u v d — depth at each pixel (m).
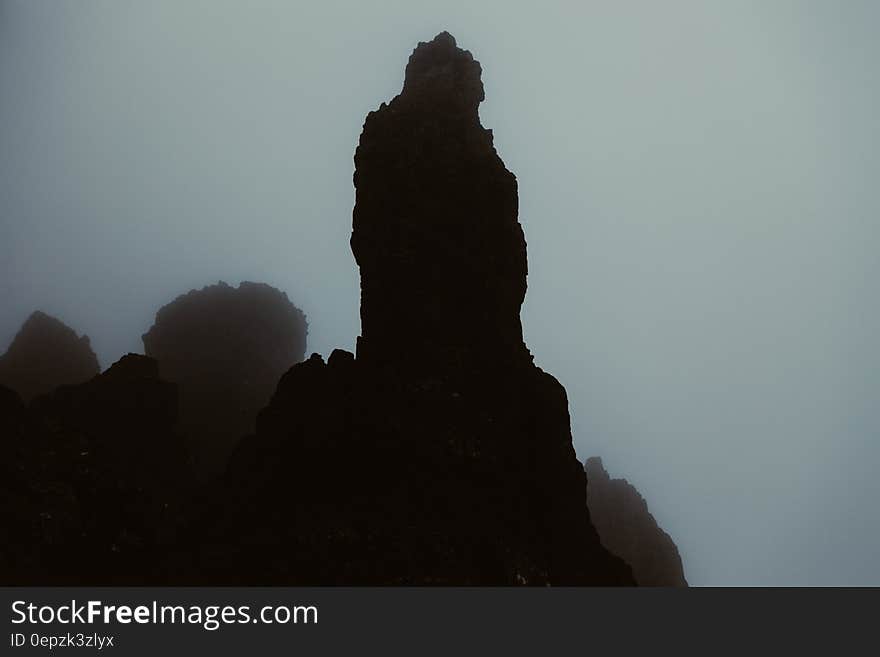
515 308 29.98
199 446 37.19
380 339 28.59
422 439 25.70
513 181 31.42
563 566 25.42
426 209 29.81
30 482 23.97
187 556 24.25
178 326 40.88
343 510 24.34
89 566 23.73
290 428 27.27
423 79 32.53
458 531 23.97
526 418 28.02
